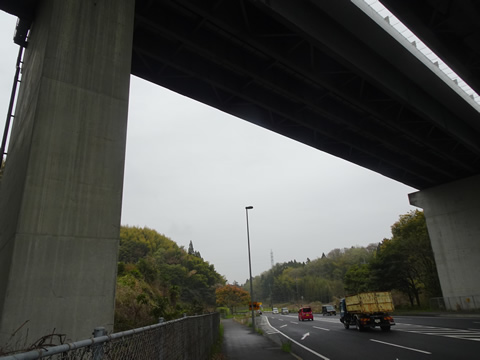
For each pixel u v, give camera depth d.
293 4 14.23
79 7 8.66
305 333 23.44
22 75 10.46
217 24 13.99
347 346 15.18
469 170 34.69
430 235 38.34
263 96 20.05
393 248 49.56
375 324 21.38
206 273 90.19
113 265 7.36
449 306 35.66
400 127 23.42
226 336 23.86
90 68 8.30
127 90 8.75
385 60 18.97
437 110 23.41
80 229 7.14
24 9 10.23
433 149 27.73
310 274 141.12
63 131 7.48
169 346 4.93
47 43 7.91
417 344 13.98
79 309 6.71
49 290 6.52
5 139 9.90
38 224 6.72
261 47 15.25
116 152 8.06
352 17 15.57
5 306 6.07
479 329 17.70
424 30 15.86
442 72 20.80
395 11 14.98
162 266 76.19
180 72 18.30
